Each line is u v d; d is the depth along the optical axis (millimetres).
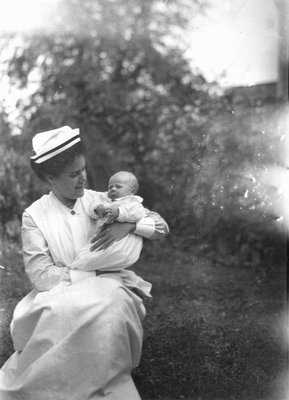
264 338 3096
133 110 5324
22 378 2189
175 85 5289
